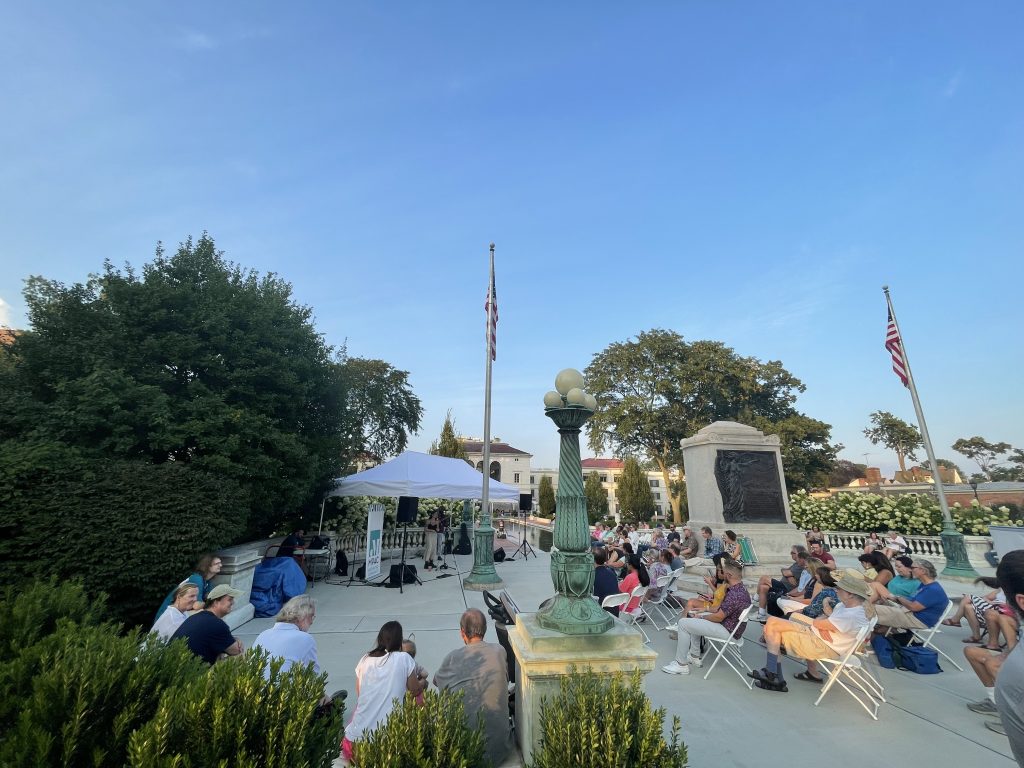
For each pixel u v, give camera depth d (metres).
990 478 56.72
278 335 11.72
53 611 3.60
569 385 4.18
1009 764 3.98
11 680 2.56
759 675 5.75
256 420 10.05
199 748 2.06
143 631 7.18
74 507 6.85
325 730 2.46
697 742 4.36
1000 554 12.59
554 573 3.82
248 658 2.47
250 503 9.92
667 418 43.25
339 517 16.69
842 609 5.51
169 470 7.76
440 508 17.05
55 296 9.55
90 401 8.40
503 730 3.61
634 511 45.41
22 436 8.07
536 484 87.25
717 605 6.50
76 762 2.20
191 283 10.88
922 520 18.50
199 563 6.72
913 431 51.72
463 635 4.17
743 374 41.12
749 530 13.02
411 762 2.32
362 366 28.61
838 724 4.73
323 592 11.16
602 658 3.33
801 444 39.59
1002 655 4.95
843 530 21.23
